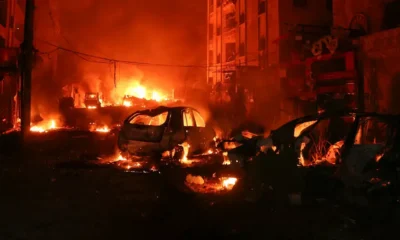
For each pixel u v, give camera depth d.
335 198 6.53
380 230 5.23
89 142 17.59
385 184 6.20
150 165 11.06
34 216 6.10
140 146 11.61
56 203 6.88
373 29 16.59
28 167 10.60
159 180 8.85
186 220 5.93
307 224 5.58
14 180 8.79
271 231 5.35
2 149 14.30
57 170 10.16
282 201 6.66
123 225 5.71
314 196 6.70
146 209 6.55
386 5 16.09
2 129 22.78
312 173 6.85
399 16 15.64
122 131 11.95
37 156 12.89
